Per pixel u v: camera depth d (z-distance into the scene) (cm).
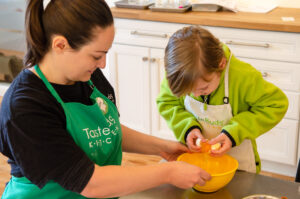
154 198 116
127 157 295
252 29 244
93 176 104
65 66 105
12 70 397
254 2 286
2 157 296
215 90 140
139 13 271
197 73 119
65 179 102
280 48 242
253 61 252
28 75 108
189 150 138
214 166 128
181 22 261
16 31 381
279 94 137
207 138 148
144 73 289
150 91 293
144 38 278
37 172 101
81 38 99
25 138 99
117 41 289
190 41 120
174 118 148
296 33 234
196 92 127
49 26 101
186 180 111
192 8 274
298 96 247
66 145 102
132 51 286
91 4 98
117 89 306
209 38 122
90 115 119
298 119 251
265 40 244
